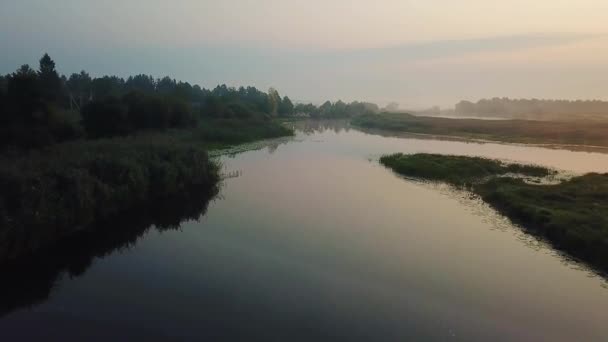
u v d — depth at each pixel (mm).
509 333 9453
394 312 10289
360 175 29453
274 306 10484
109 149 22609
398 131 76688
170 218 18609
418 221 18094
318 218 18469
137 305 10516
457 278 12273
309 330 9406
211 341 8906
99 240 15602
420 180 27781
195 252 14328
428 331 9461
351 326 9594
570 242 14391
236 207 20406
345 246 14898
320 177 28484
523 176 28375
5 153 20766
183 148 26062
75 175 16109
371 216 18875
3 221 12531
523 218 18047
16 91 25203
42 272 12594
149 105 42281
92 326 9531
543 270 12898
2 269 12664
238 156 38688
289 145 49625
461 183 26250
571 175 28625
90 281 11992
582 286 11836
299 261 13477
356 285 11734
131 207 19359
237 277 12188
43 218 13945
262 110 101188
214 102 66438
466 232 16594
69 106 53375
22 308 10469
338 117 139125
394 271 12750
